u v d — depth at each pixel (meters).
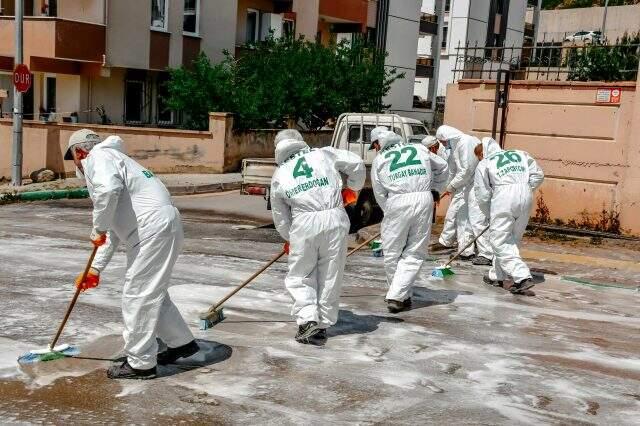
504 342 6.26
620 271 9.64
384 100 36.44
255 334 6.12
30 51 19.80
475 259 9.90
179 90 20.86
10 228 11.51
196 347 5.29
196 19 23.86
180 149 19.98
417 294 7.93
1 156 18.77
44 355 5.24
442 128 10.10
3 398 4.55
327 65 24.25
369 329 6.45
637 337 6.67
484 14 42.50
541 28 57.62
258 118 21.42
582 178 11.95
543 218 12.38
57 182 17.70
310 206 5.77
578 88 11.80
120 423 4.25
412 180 7.01
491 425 4.42
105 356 5.40
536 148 12.34
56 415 4.33
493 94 12.70
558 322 7.07
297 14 28.05
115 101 22.45
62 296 7.11
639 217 11.45
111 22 20.77
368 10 34.25
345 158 6.10
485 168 8.33
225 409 4.52
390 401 4.75
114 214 4.70
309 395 4.80
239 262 9.27
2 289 7.28
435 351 5.89
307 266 5.89
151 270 4.78
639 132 11.29
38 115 22.41
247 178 13.28
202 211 14.64
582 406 4.82
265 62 23.52
